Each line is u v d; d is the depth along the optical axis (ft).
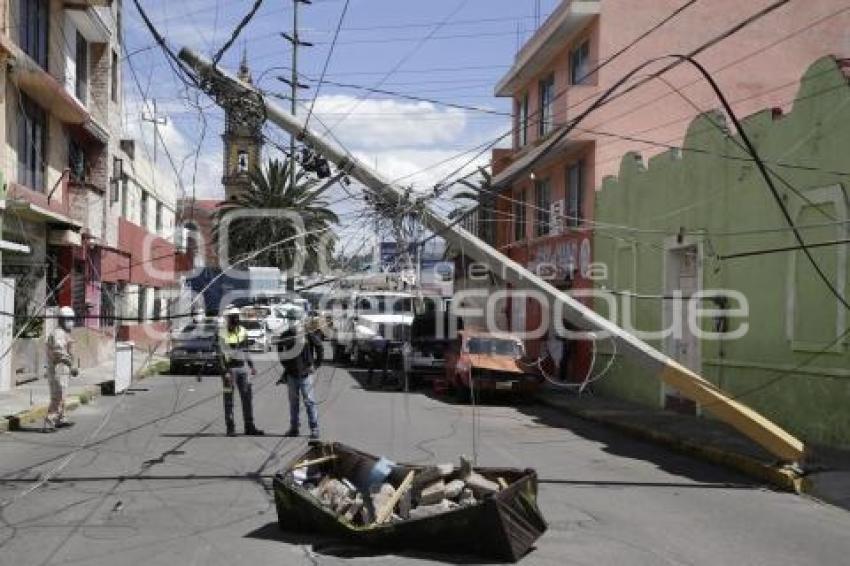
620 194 74.18
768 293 51.08
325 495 28.50
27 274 77.61
